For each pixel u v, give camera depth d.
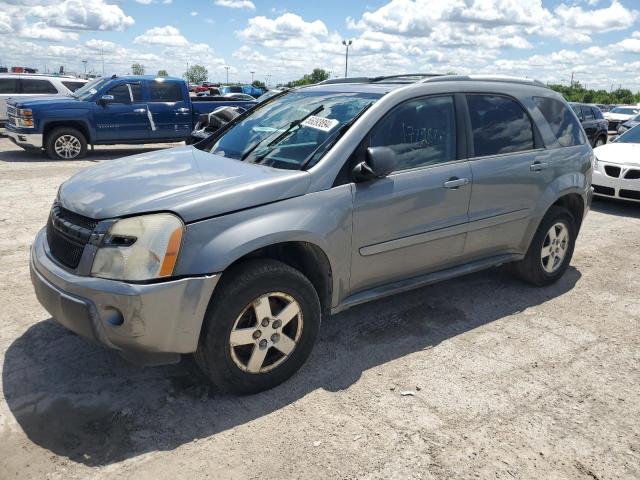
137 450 2.72
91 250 2.82
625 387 3.43
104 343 2.83
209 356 2.97
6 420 2.92
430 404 3.18
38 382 3.28
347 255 3.46
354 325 4.19
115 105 13.16
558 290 5.05
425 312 4.46
